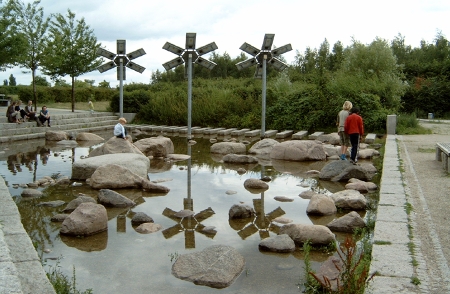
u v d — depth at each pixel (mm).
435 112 34438
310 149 14945
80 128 25016
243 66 20375
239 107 27000
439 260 5164
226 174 12266
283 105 25641
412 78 38500
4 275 4324
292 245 6305
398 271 4855
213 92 28219
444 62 39625
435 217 6938
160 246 6496
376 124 22641
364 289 4312
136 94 30219
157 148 15234
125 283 5215
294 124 24781
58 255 6109
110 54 23359
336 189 10305
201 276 5297
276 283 5227
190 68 19641
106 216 7328
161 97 29141
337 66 36219
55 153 15875
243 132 23609
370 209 8453
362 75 27312
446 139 18656
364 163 13859
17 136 20000
